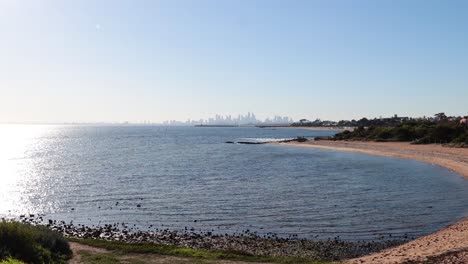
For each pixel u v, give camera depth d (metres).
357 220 26.64
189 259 15.52
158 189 40.81
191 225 25.94
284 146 114.38
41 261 13.05
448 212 28.48
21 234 13.35
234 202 33.28
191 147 113.75
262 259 15.77
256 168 60.12
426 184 42.66
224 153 90.94
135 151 98.94
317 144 115.12
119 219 27.97
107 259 15.28
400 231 23.75
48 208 32.25
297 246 20.91
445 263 14.07
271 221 26.66
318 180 46.72
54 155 88.44
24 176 52.53
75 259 15.18
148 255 16.06
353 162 68.69
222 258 15.80
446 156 68.81
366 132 126.44
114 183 45.44
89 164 67.88
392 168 59.00
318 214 28.50
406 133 110.94
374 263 15.68
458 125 97.62
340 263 16.14
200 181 46.50
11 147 118.31
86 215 29.52
